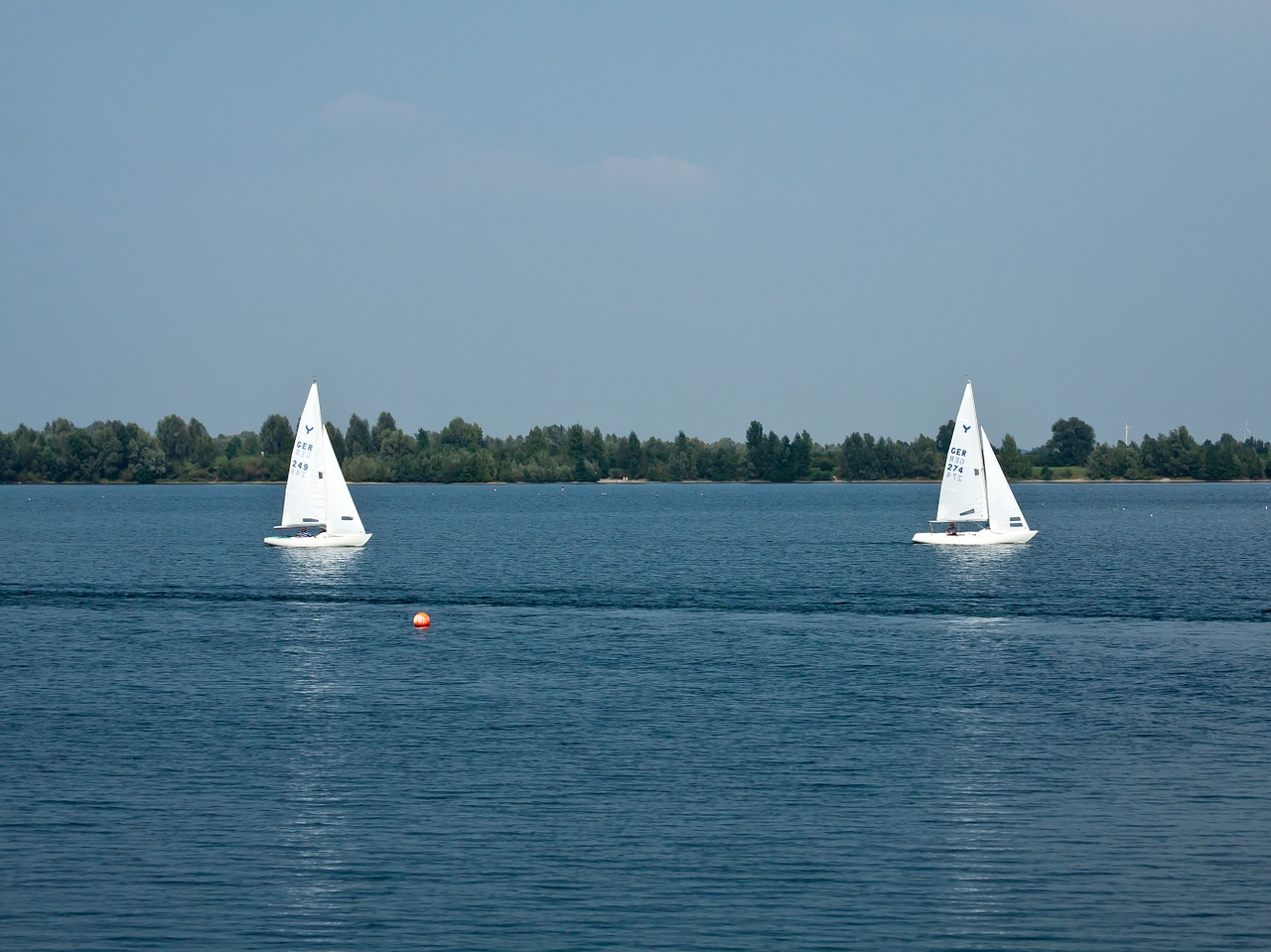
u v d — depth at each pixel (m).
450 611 146.75
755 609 148.00
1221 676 102.81
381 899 57.12
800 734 83.31
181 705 92.38
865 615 141.25
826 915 55.62
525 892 57.78
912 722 86.69
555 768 75.19
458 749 79.44
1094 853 62.00
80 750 79.19
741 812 67.56
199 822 66.12
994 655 113.25
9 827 65.38
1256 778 73.06
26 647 118.81
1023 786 71.69
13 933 54.03
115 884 58.62
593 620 138.00
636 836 64.19
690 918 55.31
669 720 87.25
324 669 106.88
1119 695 95.31
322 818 66.62
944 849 62.50
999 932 54.12
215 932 54.22
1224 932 54.09
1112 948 52.88
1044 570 195.75
